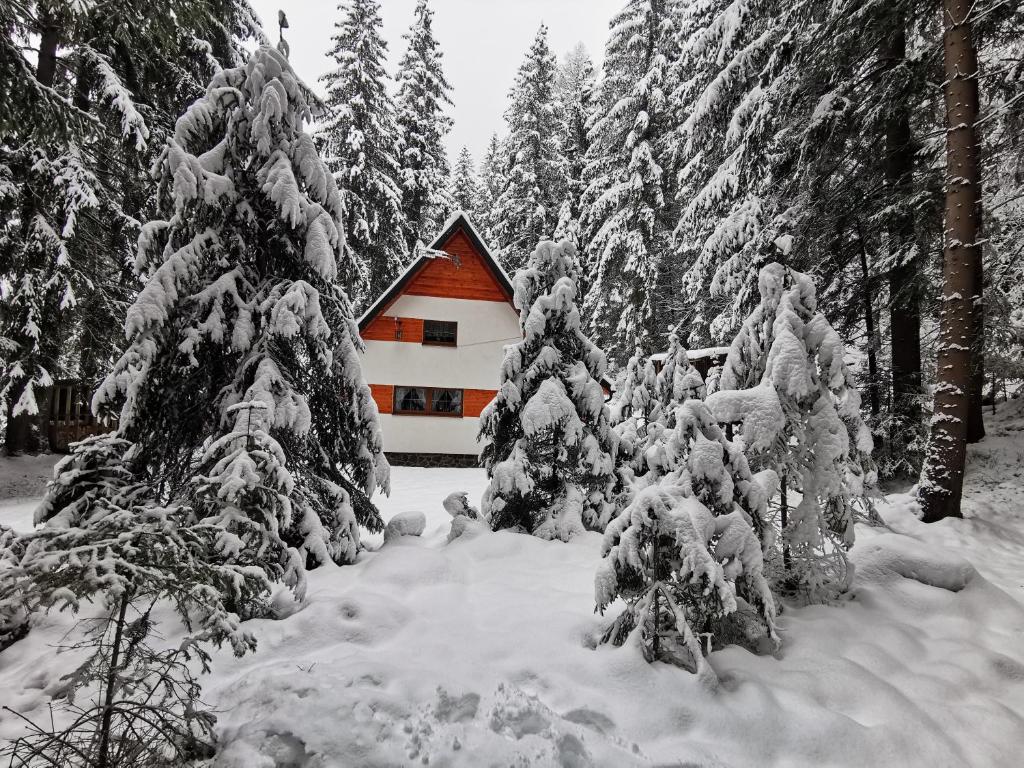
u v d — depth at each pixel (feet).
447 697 8.82
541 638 11.52
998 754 8.64
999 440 29.66
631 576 11.43
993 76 27.78
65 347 42.96
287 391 16.48
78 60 34.53
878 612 13.47
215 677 10.13
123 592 6.28
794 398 14.24
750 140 36.50
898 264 29.94
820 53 30.55
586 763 7.49
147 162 36.01
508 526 20.01
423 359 57.52
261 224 18.39
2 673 10.60
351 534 17.21
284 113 18.02
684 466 12.07
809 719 9.05
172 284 15.66
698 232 48.67
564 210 82.28
